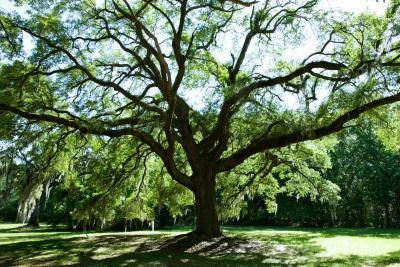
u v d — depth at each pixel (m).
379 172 37.75
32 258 16.03
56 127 19.11
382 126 17.66
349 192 40.22
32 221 41.53
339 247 18.19
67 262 14.95
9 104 15.84
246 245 18.22
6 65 16.61
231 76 20.05
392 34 15.05
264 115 17.73
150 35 14.58
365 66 14.88
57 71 17.03
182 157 23.77
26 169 20.44
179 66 15.01
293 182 24.73
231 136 19.73
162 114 18.16
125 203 24.03
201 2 16.30
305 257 15.42
